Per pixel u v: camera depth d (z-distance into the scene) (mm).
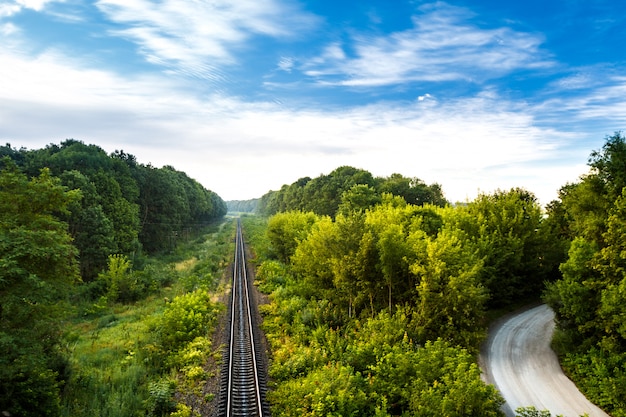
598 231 19125
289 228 44719
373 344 17828
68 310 16641
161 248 72375
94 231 41719
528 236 28359
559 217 36562
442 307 19219
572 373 17531
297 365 18078
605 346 16516
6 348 12555
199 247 80375
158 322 26250
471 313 19672
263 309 29078
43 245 14547
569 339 19312
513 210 29016
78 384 17516
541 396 15812
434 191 73938
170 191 77188
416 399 13188
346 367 16375
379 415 13008
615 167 18891
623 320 15398
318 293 28812
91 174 48344
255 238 76375
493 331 23297
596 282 17594
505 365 18672
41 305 14508
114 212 49188
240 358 20047
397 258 21688
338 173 86375
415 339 18547
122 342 23922
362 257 22344
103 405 15898
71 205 39375
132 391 16859
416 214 31906
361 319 23359
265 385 16984
